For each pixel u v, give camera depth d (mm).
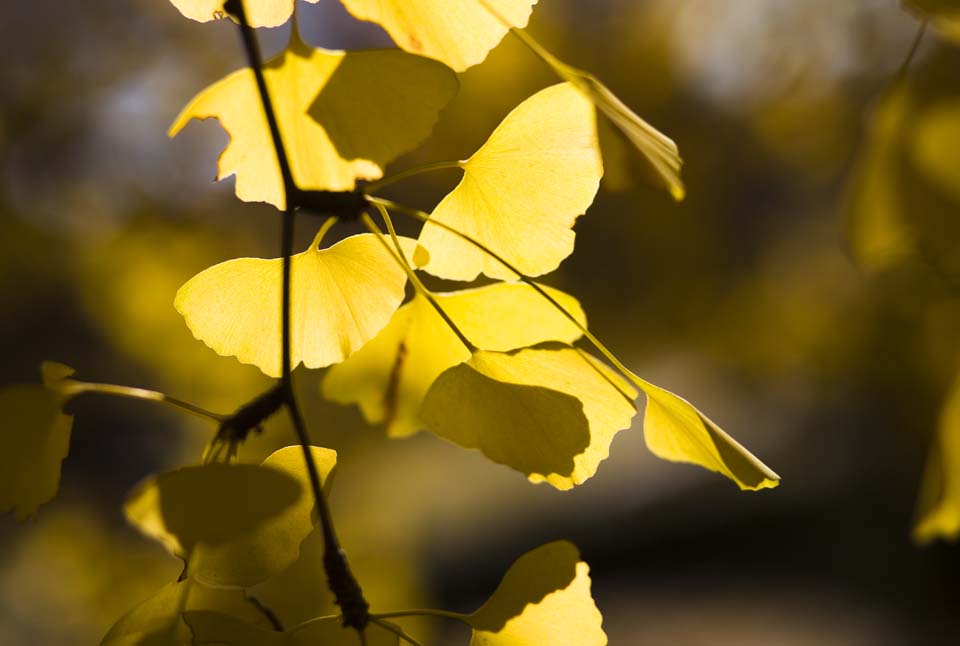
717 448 838
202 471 787
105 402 2996
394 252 856
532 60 1955
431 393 837
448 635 4797
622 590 5305
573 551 842
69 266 2551
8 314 2766
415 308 888
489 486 6039
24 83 2543
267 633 808
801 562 4977
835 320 2465
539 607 838
